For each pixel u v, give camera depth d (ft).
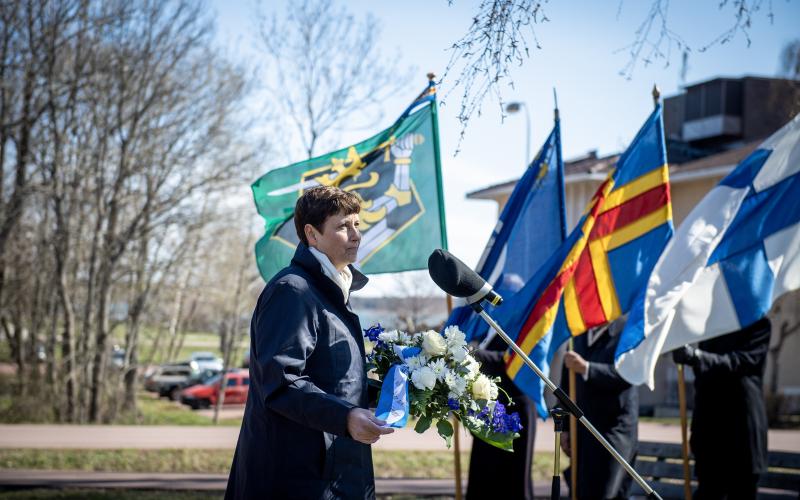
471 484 21.09
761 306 17.48
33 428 53.36
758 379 17.92
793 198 17.95
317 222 10.77
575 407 11.73
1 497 27.30
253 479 10.11
